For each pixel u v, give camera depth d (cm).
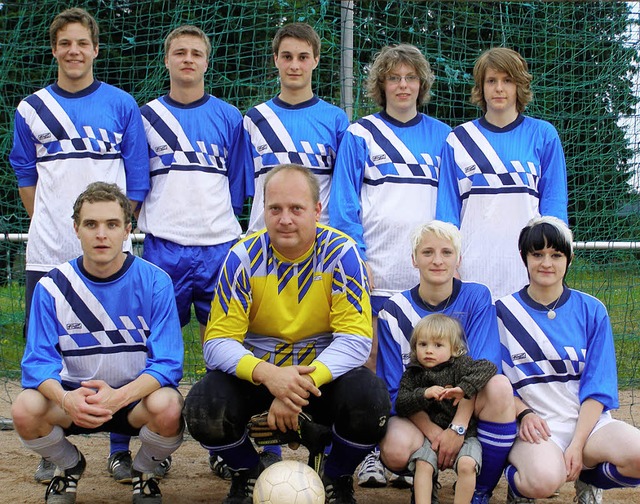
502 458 353
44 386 353
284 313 366
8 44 727
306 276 364
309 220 352
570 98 745
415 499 346
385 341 390
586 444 358
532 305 383
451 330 358
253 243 367
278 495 330
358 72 671
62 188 434
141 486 376
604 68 727
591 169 745
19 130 444
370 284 431
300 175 352
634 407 606
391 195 438
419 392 354
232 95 746
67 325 374
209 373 365
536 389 376
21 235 587
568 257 375
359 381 354
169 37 456
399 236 434
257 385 365
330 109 463
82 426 357
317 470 365
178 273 445
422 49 700
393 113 452
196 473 446
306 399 355
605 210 743
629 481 347
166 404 357
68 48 435
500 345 385
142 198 448
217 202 450
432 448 352
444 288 384
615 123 726
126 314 376
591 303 381
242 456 369
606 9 720
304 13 680
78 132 436
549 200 427
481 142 431
